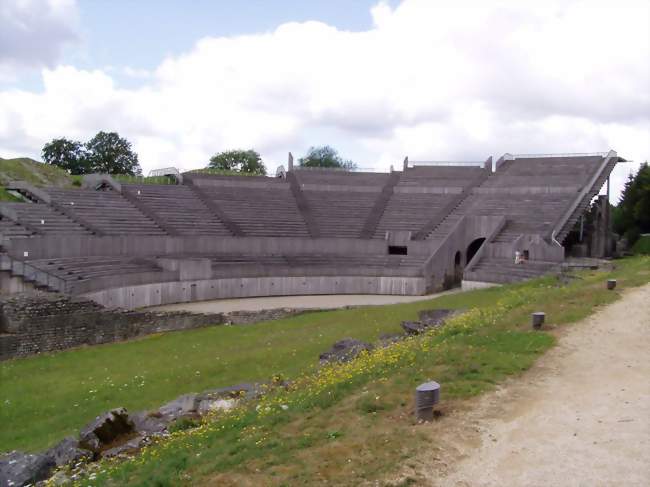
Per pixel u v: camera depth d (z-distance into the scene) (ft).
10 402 72.59
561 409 44.39
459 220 182.19
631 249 208.44
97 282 122.31
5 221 138.62
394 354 62.13
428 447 38.81
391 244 188.03
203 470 38.14
